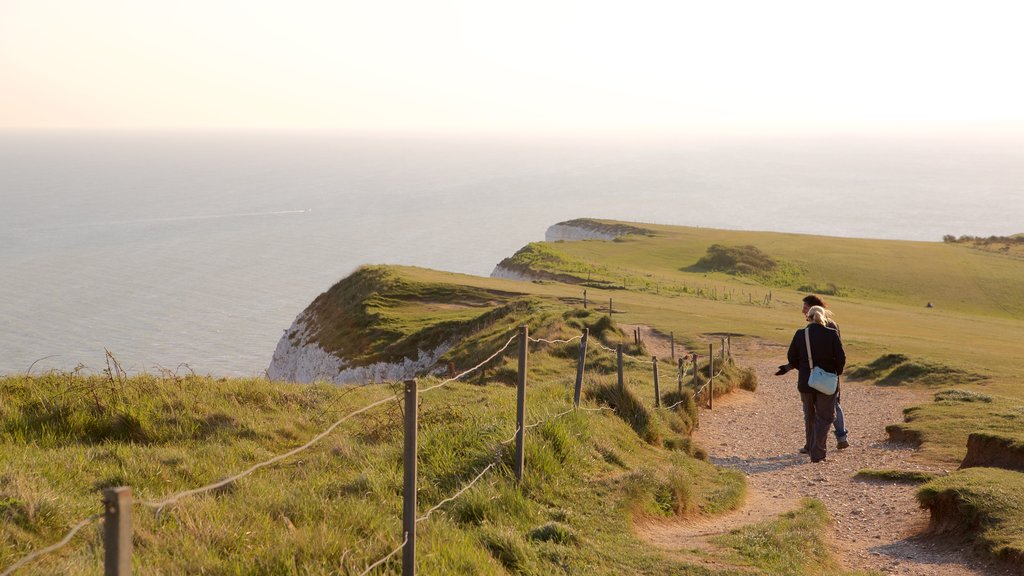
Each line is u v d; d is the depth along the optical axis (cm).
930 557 806
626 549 708
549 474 862
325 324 6238
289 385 1541
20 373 1312
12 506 648
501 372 2330
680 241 12150
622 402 1325
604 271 8369
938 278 9431
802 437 1627
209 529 593
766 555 736
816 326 1385
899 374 2553
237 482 801
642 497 867
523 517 745
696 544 771
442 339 4572
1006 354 3416
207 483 836
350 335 5441
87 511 682
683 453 1280
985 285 9156
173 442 1084
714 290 7225
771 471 1315
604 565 653
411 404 539
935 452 1352
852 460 1367
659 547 744
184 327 16612
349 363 4875
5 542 579
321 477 863
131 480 815
